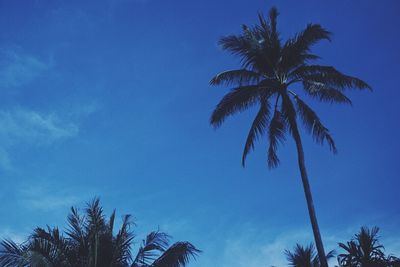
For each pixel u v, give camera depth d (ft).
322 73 73.61
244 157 74.49
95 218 64.13
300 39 75.61
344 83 73.31
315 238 67.87
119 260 60.80
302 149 73.97
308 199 70.54
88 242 61.82
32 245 57.21
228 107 74.23
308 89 74.69
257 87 75.31
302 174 72.28
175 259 59.57
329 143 74.02
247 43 75.66
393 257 72.64
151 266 60.03
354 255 73.00
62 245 60.64
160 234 61.67
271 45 76.43
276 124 75.77
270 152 75.97
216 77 75.10
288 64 76.43
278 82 75.87
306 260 76.02
